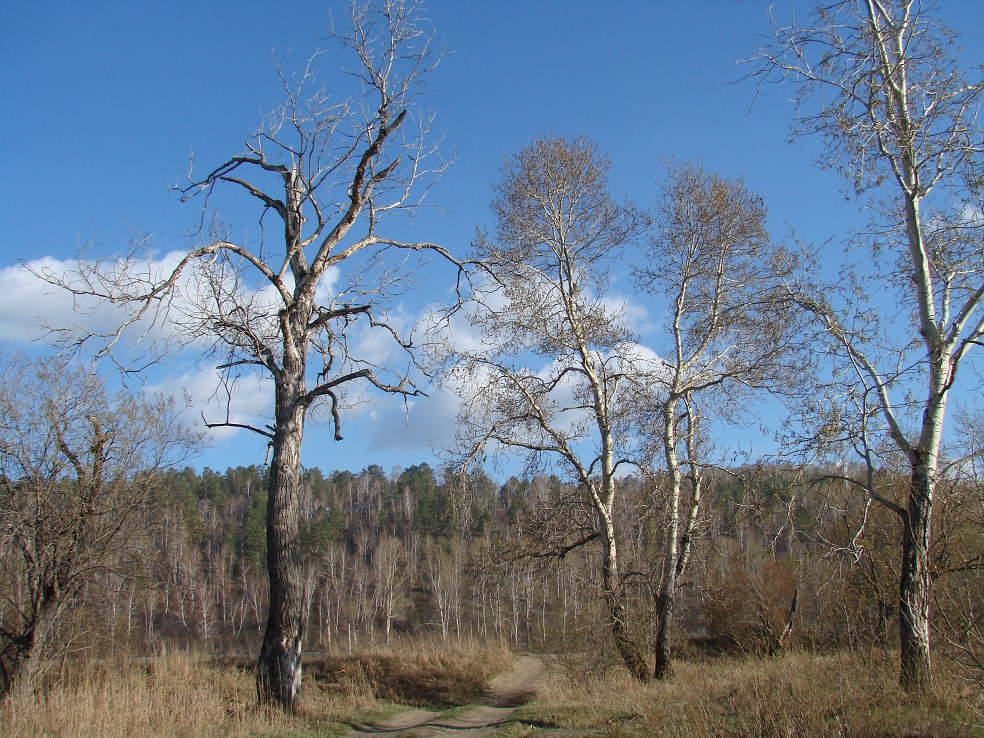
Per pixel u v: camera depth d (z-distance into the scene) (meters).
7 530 14.05
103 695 10.18
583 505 18.30
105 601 17.06
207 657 21.52
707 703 9.50
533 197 18.42
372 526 67.12
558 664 17.64
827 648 12.73
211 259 11.45
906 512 10.52
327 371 13.15
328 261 12.56
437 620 46.91
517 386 17.67
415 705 17.02
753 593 21.20
